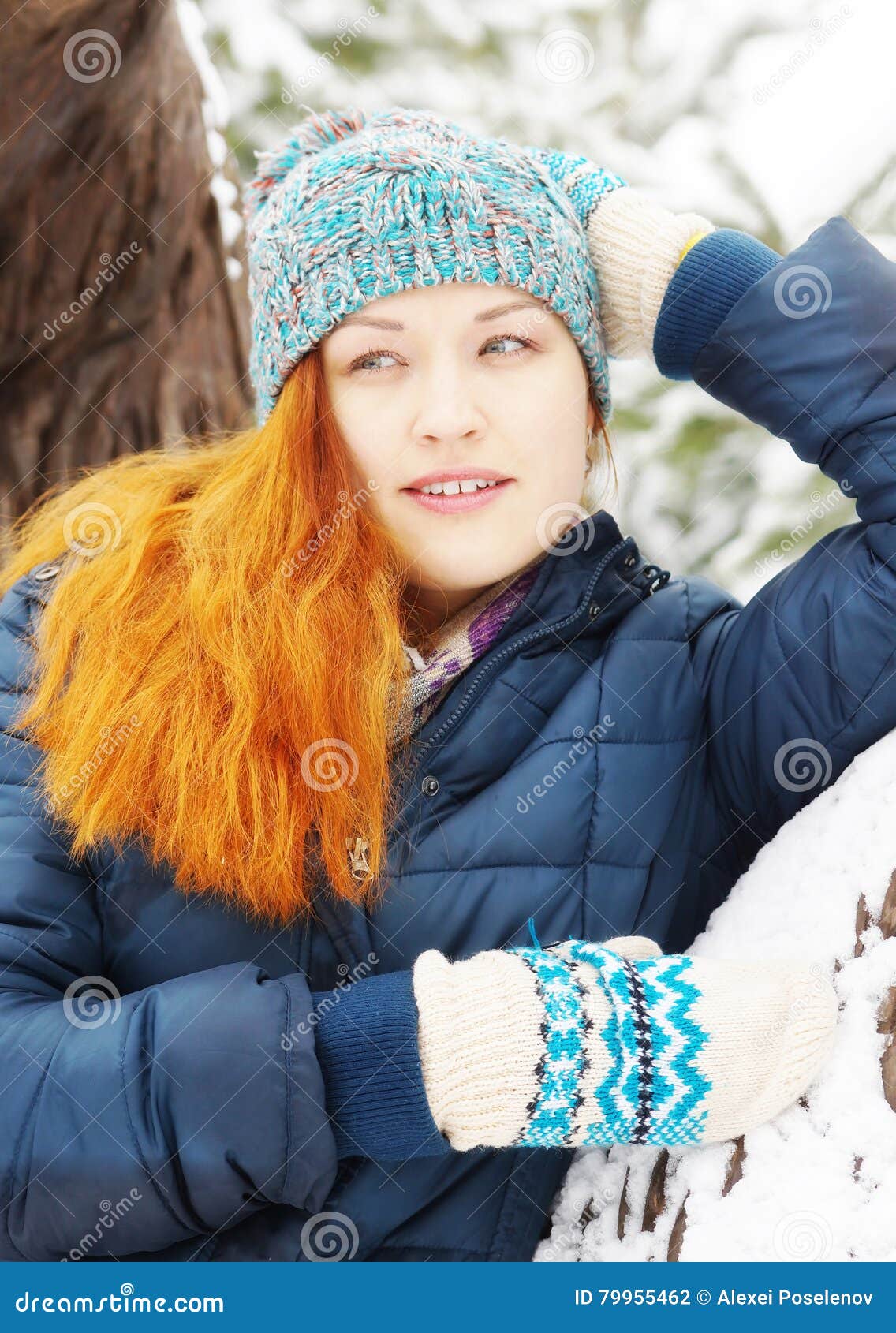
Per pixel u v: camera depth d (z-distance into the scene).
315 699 1.10
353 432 1.16
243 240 1.92
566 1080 0.86
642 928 1.18
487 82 2.41
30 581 1.30
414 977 0.91
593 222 1.30
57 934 1.05
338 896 1.09
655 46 2.35
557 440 1.18
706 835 1.26
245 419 1.94
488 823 1.13
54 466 1.81
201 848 1.05
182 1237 0.93
